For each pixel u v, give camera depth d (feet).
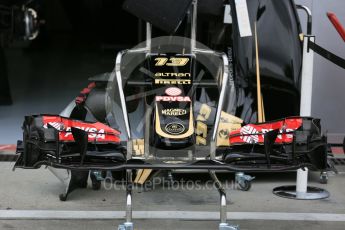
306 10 25.16
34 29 48.08
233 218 21.44
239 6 22.84
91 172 24.44
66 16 94.63
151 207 22.71
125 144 23.22
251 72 25.96
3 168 27.99
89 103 24.66
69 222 20.92
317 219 21.52
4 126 36.68
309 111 23.25
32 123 17.42
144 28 36.14
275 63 26.07
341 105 31.12
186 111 18.83
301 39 25.38
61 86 50.24
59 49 74.18
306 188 24.25
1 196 23.75
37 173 27.30
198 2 22.44
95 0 94.38
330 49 30.66
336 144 31.04
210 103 25.11
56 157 16.80
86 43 80.69
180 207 22.75
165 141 18.02
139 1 19.63
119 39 75.72
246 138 18.03
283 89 25.99
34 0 54.19
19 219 21.09
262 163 17.61
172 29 19.75
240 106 25.86
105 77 25.82
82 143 16.61
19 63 62.39
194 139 18.44
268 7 26.45
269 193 24.77
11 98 44.01
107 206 22.75
